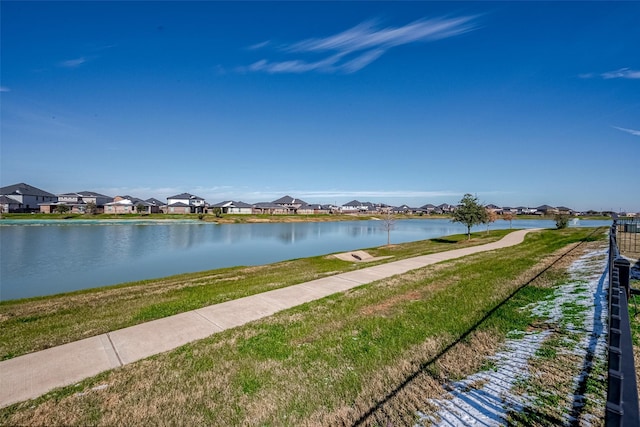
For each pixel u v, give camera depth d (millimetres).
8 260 22203
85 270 19391
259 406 3787
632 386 1942
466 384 3998
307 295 8227
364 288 8719
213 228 55844
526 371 4098
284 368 4594
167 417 3596
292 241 36969
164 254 26047
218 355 4984
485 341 5133
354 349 5105
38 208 84688
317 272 12703
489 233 32938
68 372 4543
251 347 5238
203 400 3893
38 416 3594
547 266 10336
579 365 4055
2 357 5035
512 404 3506
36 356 5051
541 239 22109
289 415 3633
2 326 7059
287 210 115062
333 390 4062
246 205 109438
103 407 3754
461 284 8727
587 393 3508
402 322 6125
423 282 9148
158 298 9133
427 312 6617
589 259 10242
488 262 12117
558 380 3814
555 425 3131
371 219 98750
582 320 5285
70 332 6137
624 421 1824
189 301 8102
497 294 7590
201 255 25797
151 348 5301
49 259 22797
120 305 8484
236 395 3986
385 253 21797
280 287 9148
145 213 84375
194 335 5820
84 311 8117
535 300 6875
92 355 5070
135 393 4020
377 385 4121
